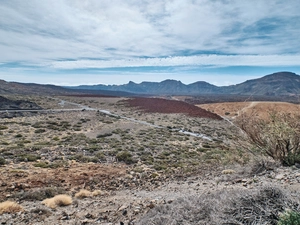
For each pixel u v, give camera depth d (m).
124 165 14.26
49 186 8.70
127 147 20.44
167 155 18.58
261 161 8.16
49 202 6.21
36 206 6.11
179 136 29.42
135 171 12.36
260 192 3.88
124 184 9.59
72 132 29.23
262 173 7.18
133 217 4.90
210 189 6.66
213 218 3.64
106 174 11.37
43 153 16.33
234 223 3.40
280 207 3.50
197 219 3.89
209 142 26.16
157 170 12.88
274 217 3.34
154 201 6.01
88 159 15.07
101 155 16.33
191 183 8.41
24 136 24.34
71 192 8.07
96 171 11.93
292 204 3.45
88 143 21.98
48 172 11.02
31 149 17.33
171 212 4.43
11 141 20.97
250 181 6.48
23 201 6.66
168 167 13.64
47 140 22.89
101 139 24.56
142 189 8.52
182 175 10.43
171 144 23.75
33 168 11.79
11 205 5.67
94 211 5.61
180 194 6.75
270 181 6.07
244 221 3.41
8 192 7.56
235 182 6.93
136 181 10.00
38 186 8.55
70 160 14.64
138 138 26.64
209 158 16.66
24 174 10.10
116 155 16.44
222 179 7.89
